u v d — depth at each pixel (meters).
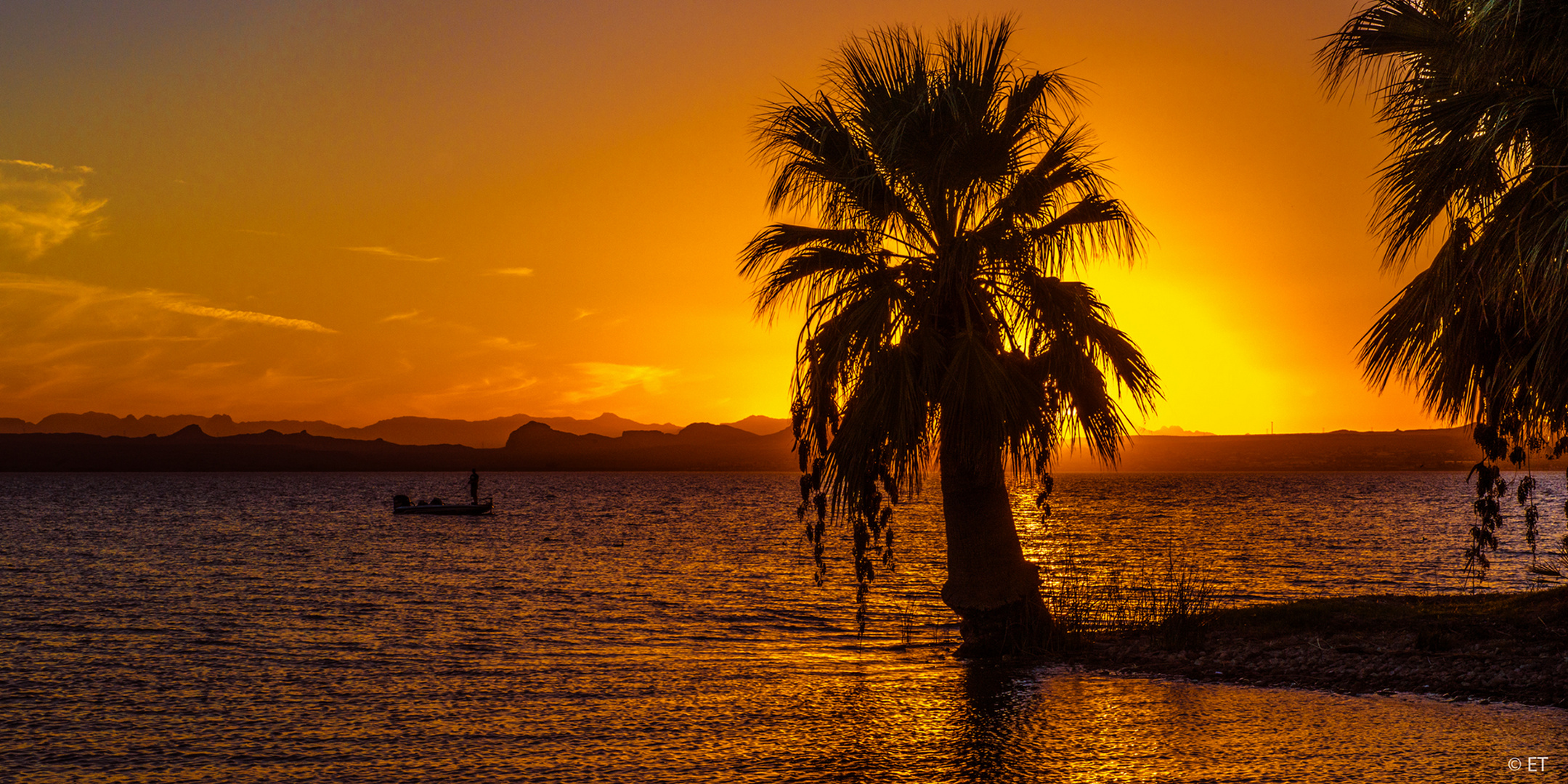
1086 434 13.41
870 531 13.80
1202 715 10.00
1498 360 9.11
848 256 13.76
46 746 10.21
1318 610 14.68
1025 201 13.13
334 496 133.00
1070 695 11.27
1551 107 8.04
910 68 13.48
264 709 12.00
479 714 11.46
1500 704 9.90
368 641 17.91
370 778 8.75
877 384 12.55
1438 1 9.15
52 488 171.25
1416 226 8.75
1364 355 9.75
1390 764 7.98
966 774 8.22
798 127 13.94
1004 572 14.04
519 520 71.81
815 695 12.02
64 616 21.34
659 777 8.49
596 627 19.75
